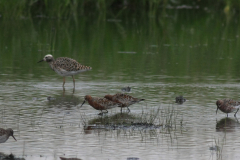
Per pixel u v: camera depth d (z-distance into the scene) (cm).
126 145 1055
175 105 1434
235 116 1327
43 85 1717
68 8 3538
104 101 1336
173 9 4012
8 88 1648
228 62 2231
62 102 1464
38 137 1103
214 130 1180
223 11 4000
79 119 1271
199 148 1039
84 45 2622
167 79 1834
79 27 3206
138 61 2222
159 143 1072
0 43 2617
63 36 2873
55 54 2358
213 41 2834
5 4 3341
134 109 1394
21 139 1086
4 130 1021
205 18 3691
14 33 2923
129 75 1906
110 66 2094
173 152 1009
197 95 1570
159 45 2680
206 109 1390
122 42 2731
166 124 1230
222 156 985
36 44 2617
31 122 1228
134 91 1620
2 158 962
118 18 3638
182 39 2880
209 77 1886
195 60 2270
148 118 1287
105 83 1753
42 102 1459
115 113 1348
